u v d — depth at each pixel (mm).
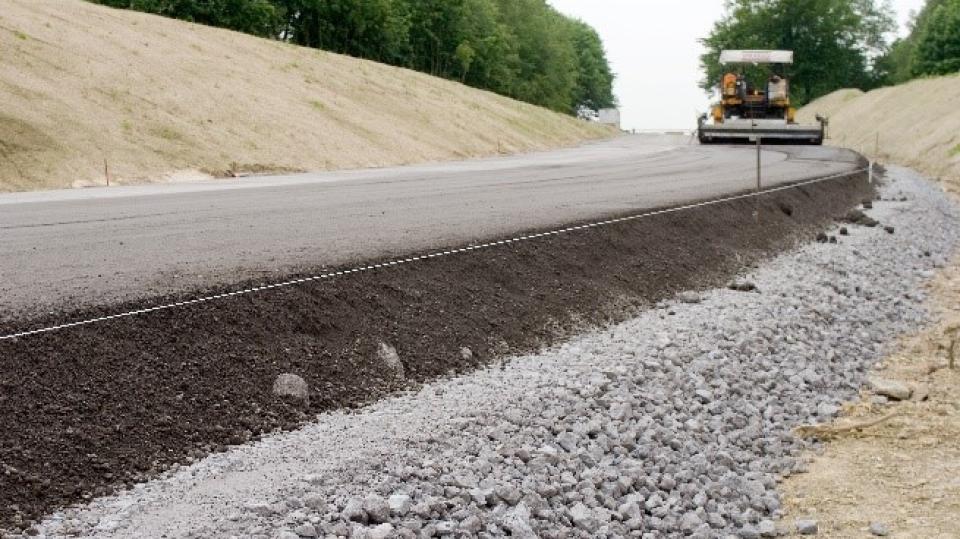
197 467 5582
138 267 8406
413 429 6340
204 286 7633
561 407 7223
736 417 8078
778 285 13414
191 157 28375
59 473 5211
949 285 15602
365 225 12023
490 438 6461
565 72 107000
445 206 14875
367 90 49281
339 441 6070
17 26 32594
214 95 35250
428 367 7852
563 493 5992
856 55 92562
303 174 25891
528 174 24547
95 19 39094
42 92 27844
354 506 5074
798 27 91500
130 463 5496
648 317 10703
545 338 9305
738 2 94125
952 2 85250
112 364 6145
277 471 5539
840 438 8047
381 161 36250
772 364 9781
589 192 18406
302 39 69375
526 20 99312
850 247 17656
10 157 23344
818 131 43375
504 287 9836
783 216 18750
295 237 10695
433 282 9148
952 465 7309
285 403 6559
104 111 28844
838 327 11758
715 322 10570
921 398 9148
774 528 6129
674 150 41031
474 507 5348
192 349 6625
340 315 7879
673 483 6484
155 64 35844
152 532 4688
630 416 7434
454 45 81812
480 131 51469
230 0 60688
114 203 14828
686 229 14672
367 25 70562
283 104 38344
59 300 6945
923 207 24562
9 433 5297
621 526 5742
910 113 56500
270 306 7480
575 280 10836
